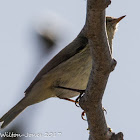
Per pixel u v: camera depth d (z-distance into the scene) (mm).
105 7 7973
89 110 10211
